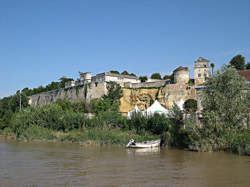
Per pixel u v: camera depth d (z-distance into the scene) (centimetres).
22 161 2583
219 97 2983
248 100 2911
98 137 4150
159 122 4006
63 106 7425
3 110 7975
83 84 8656
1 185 1714
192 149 3216
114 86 7606
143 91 7450
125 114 7006
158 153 3100
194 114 3669
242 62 7531
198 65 6588
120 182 1764
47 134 4838
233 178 1861
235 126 2909
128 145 3675
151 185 1694
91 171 2103
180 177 1894
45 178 1881
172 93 6756
